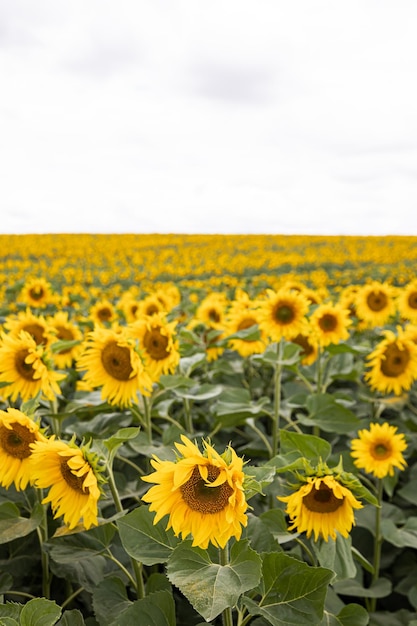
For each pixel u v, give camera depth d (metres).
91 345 1.43
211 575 0.74
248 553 0.77
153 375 1.61
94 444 1.04
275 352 1.92
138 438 1.44
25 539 1.37
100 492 0.89
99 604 1.08
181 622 1.30
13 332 1.75
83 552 1.09
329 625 1.10
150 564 0.87
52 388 1.35
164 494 0.76
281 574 0.85
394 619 1.39
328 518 0.97
